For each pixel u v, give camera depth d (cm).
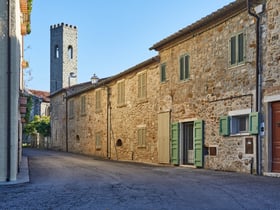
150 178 993
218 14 1212
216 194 708
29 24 1494
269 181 881
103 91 2284
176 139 1488
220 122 1223
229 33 1204
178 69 1497
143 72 1794
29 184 894
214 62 1277
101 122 2309
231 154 1175
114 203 638
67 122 2942
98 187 832
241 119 1170
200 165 1319
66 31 5719
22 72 1706
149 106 1736
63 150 3014
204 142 1316
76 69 5806
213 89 1277
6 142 931
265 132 1043
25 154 2398
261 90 1063
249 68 1110
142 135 1792
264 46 1057
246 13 1129
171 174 1088
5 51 935
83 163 1600
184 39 1455
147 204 625
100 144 2312
